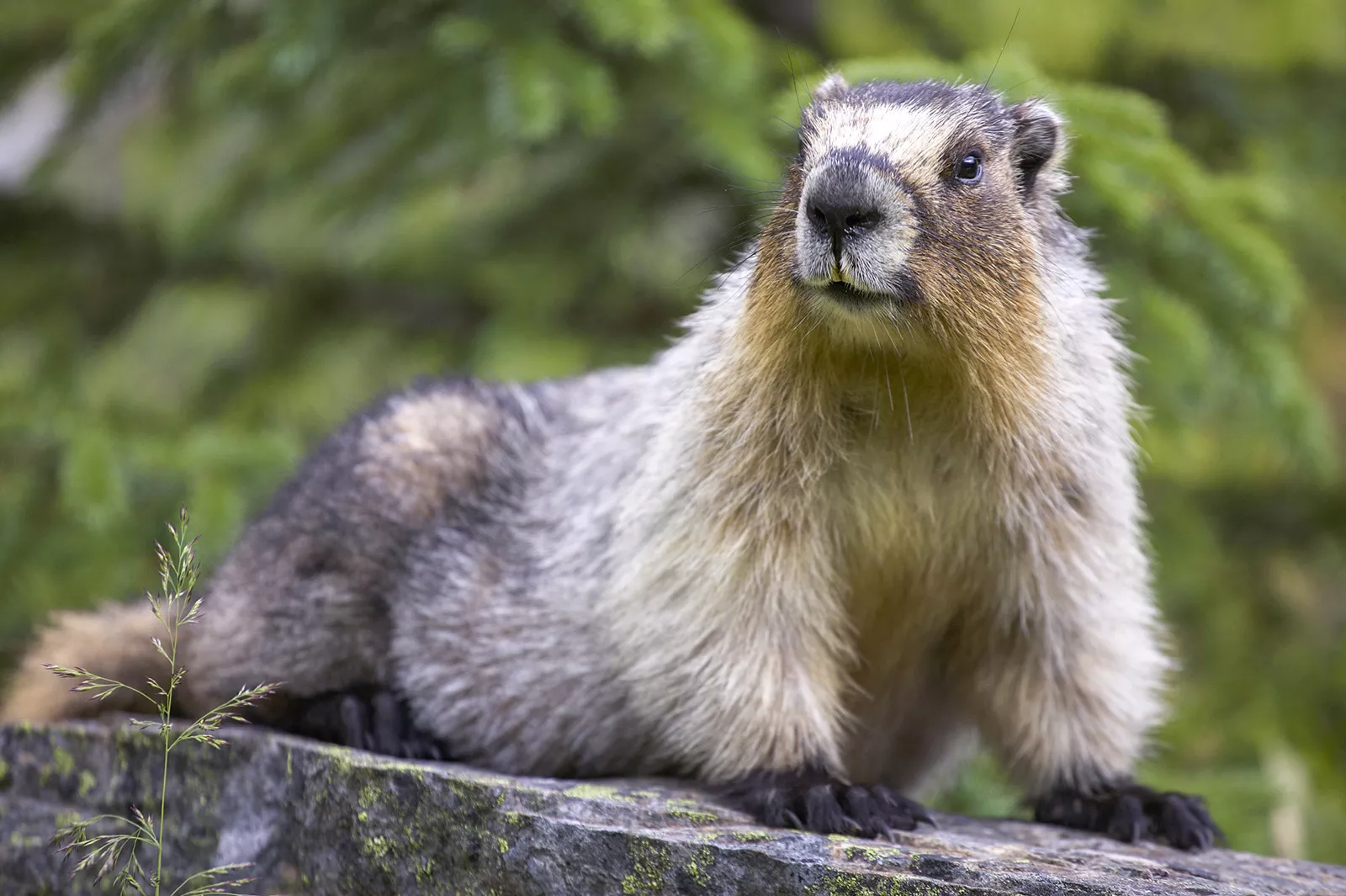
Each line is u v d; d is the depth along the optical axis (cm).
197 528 1328
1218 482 1772
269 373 1614
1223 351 1429
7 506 1397
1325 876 811
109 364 1655
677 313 1574
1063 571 917
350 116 1459
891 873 723
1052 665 938
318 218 1527
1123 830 895
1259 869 820
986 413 878
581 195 1573
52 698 1035
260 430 1527
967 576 940
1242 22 1706
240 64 1433
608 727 966
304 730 1029
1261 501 1772
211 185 1605
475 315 1653
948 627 976
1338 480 1745
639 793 840
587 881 759
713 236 1569
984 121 909
